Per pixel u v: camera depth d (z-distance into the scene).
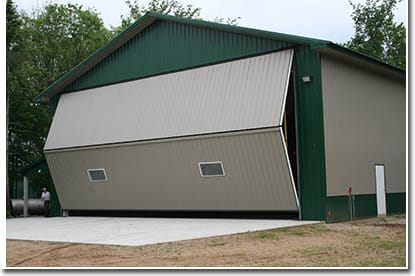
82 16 46.34
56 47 43.97
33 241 16.69
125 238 16.38
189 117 22.70
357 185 22.14
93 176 26.86
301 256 13.03
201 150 22.12
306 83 20.75
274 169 20.41
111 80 26.89
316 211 20.30
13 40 32.97
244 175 21.27
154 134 23.62
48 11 45.53
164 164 23.62
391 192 24.73
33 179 41.34
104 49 26.55
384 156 24.45
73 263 12.49
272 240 15.59
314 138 20.50
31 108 39.94
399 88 26.47
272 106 20.25
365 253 13.47
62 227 21.28
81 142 26.78
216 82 22.55
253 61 21.72
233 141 21.06
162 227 19.48
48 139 28.69
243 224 19.59
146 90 25.14
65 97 29.14
